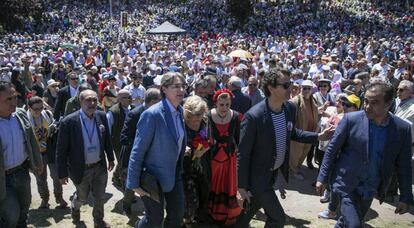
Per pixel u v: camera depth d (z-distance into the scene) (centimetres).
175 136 373
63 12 5375
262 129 386
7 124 425
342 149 377
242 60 1493
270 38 2862
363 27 4600
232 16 4941
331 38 3111
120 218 550
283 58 1827
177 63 1616
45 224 529
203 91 588
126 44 2759
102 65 2141
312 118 703
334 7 5341
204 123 481
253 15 4994
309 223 534
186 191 467
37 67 1461
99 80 1308
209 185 481
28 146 440
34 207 592
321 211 580
